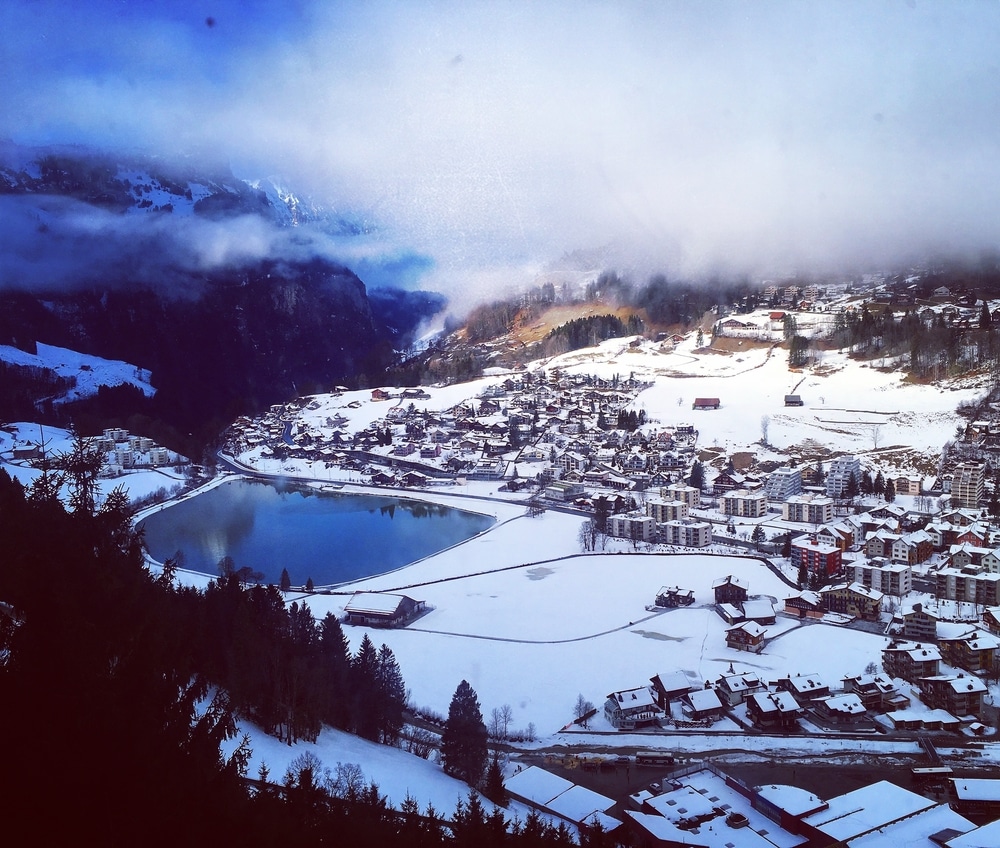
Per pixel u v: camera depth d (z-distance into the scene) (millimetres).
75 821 21078
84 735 21891
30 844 20516
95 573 25281
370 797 51938
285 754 66688
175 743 24453
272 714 72562
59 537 26000
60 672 22516
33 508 27609
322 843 33250
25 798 20875
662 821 66312
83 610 23984
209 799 24203
